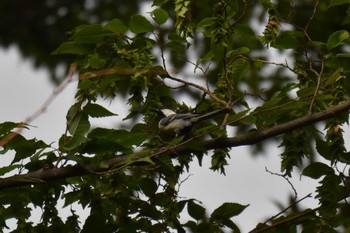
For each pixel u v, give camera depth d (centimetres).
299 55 1279
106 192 1212
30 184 1182
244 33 1242
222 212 1230
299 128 1236
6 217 1231
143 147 1224
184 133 1218
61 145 1162
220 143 1212
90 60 1185
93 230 1204
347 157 1224
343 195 1228
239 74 1256
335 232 1231
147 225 1223
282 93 1221
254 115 1202
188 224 1233
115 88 1216
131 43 1201
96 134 1162
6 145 1157
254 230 1252
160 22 1195
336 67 1252
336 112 1218
